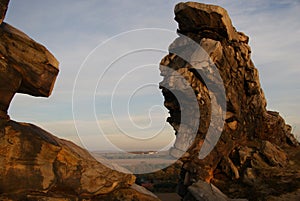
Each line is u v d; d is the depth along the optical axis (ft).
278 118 131.85
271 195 90.58
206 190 95.35
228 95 110.83
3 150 53.26
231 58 113.91
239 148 112.98
